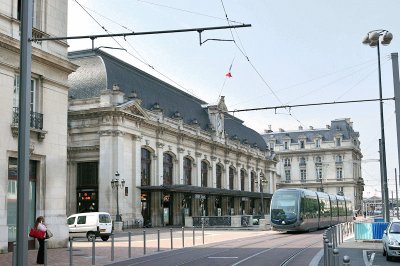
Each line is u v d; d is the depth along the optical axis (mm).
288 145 140125
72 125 56062
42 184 27422
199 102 84000
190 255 24234
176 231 50031
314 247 28547
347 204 68125
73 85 57844
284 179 139500
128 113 55531
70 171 56219
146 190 60188
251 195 83000
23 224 12648
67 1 30391
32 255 23578
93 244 20031
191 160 72562
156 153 62625
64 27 29953
